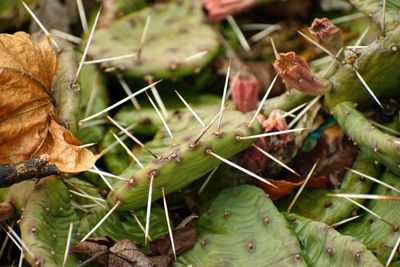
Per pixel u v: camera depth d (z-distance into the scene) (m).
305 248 0.57
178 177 0.56
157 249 0.57
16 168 0.55
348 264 0.55
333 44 0.59
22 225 0.54
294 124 0.61
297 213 0.59
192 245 0.57
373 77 0.59
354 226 0.58
